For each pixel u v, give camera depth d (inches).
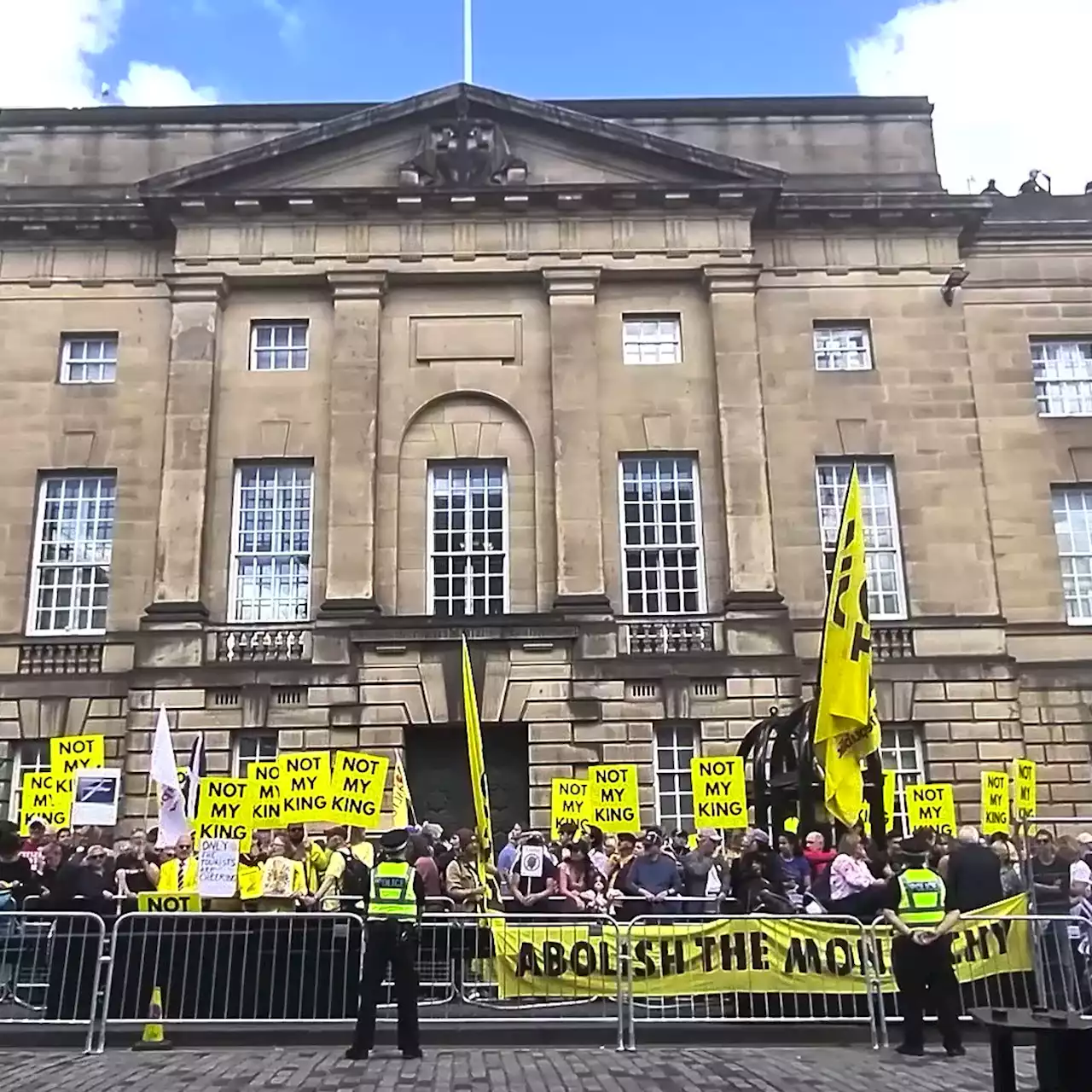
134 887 647.1
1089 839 848.3
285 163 1116.5
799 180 1173.1
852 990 527.2
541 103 1123.9
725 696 991.0
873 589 1067.3
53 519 1074.7
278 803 709.3
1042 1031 346.9
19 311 1109.7
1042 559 1086.4
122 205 1115.3
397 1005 494.3
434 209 1110.4
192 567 1019.9
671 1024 518.0
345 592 1016.2
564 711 984.9
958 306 1129.4
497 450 1074.7
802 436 1090.7
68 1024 502.6
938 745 1010.7
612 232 1112.2
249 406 1081.4
